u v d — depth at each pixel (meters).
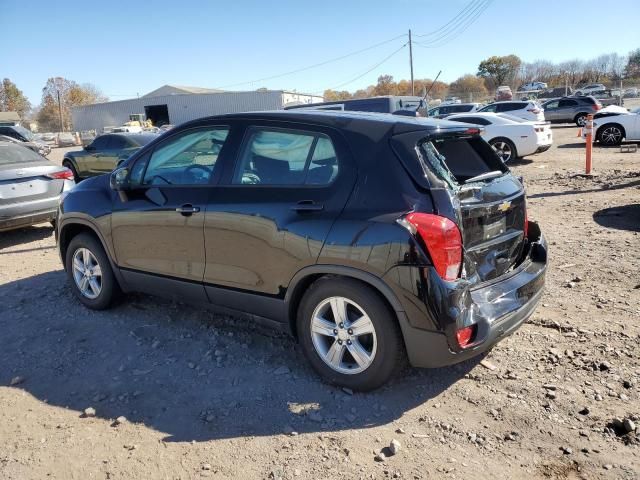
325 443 2.99
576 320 4.35
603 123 18.30
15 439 3.12
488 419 3.16
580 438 2.96
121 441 3.08
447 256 3.00
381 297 3.19
